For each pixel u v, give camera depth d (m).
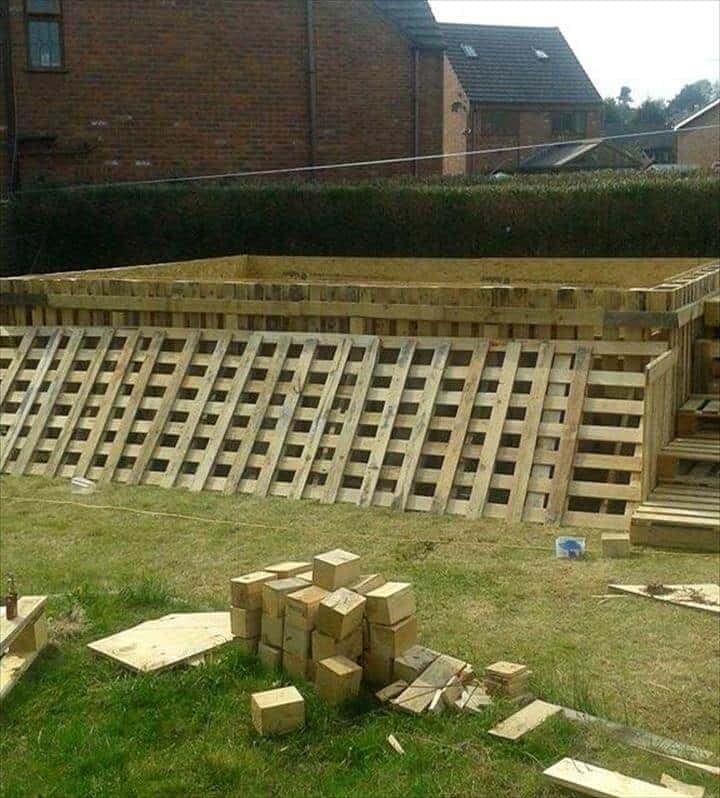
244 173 18.25
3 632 4.67
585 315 8.00
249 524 7.39
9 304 10.21
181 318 9.55
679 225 15.70
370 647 4.53
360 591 4.63
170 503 7.98
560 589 5.88
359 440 8.19
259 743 4.10
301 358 8.80
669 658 4.89
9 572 6.28
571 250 16.14
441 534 7.07
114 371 9.42
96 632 5.25
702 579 6.02
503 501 7.74
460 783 3.73
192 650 4.90
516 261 14.40
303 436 8.40
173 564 6.54
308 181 18.06
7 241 15.96
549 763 3.84
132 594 5.72
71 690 4.64
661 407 7.88
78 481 8.56
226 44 17.89
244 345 9.26
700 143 41.84
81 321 10.02
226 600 5.84
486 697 4.34
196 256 16.62
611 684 4.61
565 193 16.02
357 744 4.04
